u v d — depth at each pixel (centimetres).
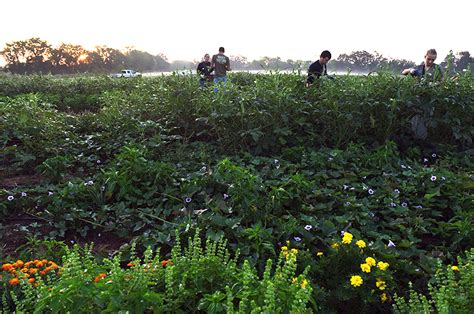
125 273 247
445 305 217
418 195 475
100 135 658
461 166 573
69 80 1728
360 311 298
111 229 423
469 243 379
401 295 313
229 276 267
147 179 497
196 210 426
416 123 641
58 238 416
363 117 639
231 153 615
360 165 548
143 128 643
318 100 664
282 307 232
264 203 421
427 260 337
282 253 320
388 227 411
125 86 1559
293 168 533
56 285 240
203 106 671
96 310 230
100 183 493
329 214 425
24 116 669
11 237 410
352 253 313
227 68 1234
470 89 630
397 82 648
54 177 534
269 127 623
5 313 270
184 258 276
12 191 482
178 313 248
